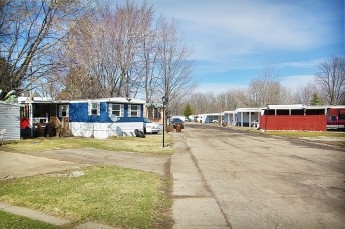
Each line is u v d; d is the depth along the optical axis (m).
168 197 6.81
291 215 5.69
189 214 5.69
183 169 10.29
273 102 65.06
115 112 23.58
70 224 5.11
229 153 14.73
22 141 18.88
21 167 10.14
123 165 10.91
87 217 5.43
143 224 5.14
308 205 6.31
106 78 33.62
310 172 9.84
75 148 15.83
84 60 23.98
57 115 25.72
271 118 36.81
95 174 9.02
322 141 21.98
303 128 35.69
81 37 21.39
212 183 8.22
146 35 35.97
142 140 21.41
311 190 7.52
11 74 20.22
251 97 70.75
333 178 8.92
